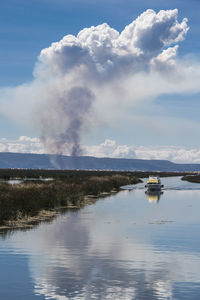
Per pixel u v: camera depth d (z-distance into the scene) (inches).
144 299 547.5
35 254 799.1
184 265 721.6
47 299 548.1
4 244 892.0
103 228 1125.7
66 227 1135.6
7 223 1192.8
